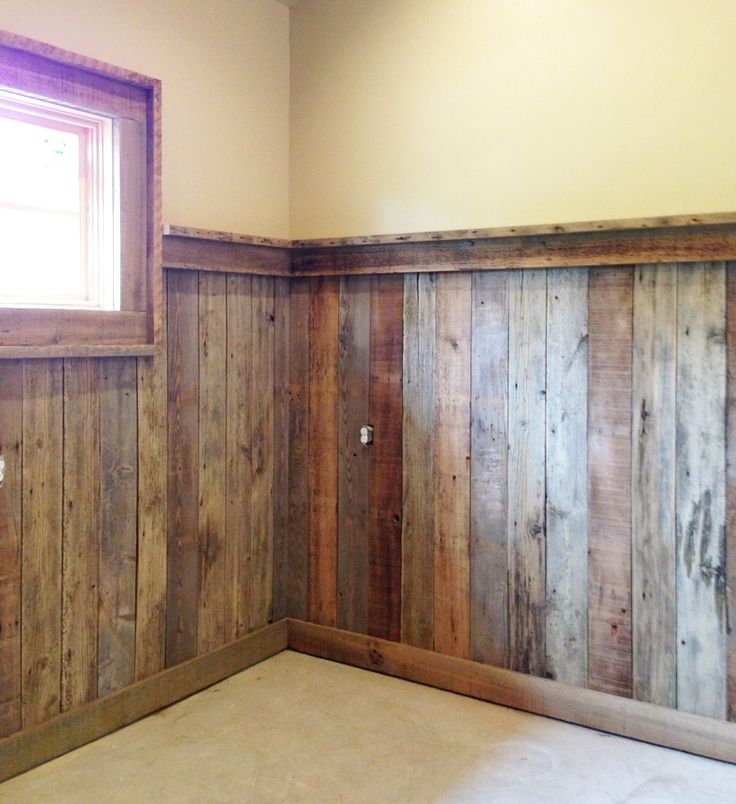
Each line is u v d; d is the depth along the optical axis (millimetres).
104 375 2637
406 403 3109
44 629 2498
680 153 2619
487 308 2906
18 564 2414
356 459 3246
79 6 2562
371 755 2553
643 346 2627
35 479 2443
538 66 2850
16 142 2473
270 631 3367
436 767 2482
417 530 3109
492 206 2975
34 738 2469
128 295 2688
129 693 2762
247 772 2447
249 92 3227
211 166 3076
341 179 3314
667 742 2627
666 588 2627
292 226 3426
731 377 2492
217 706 2900
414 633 3135
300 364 3373
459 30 3000
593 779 2418
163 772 2445
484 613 2971
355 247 3162
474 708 2904
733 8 2514
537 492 2842
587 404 2734
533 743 2643
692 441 2562
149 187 2719
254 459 3260
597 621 2752
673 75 2615
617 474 2693
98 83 2555
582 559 2770
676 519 2600
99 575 2662
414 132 3125
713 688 2562
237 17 3154
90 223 2678
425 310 3043
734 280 2469
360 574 3258
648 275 2604
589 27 2744
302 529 3404
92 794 2322
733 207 2545
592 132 2766
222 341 3074
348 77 3264
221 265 3012
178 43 2916
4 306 2416
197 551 3020
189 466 2969
